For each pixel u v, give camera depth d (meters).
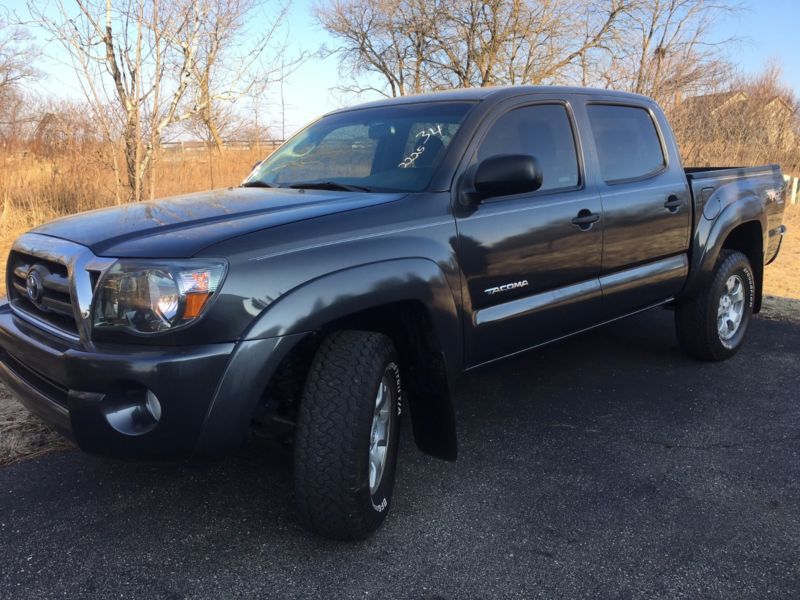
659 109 4.36
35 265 2.59
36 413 2.54
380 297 2.53
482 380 4.38
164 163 10.30
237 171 10.55
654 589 2.33
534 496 2.95
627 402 4.02
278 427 2.56
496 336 3.15
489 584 2.37
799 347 5.11
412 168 3.11
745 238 4.99
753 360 4.80
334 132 3.71
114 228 2.50
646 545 2.59
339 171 3.36
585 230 3.50
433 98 3.60
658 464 3.24
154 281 2.18
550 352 4.97
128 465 3.20
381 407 2.68
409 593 2.32
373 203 2.76
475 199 3.02
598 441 3.49
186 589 2.34
